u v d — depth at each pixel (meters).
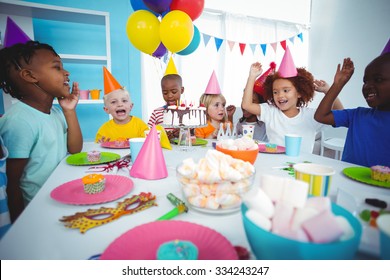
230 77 3.18
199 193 0.49
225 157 0.54
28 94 0.96
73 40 2.43
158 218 0.47
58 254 0.36
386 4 2.34
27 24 2.14
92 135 2.62
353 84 2.66
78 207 0.52
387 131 1.07
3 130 0.89
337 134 2.57
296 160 0.93
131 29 1.37
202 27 3.01
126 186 0.61
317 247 0.28
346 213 0.37
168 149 1.11
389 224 0.31
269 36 3.35
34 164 0.95
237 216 0.48
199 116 1.16
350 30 2.69
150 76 2.78
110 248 0.35
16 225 0.44
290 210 0.33
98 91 2.24
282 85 1.53
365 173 0.76
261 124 1.90
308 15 3.46
